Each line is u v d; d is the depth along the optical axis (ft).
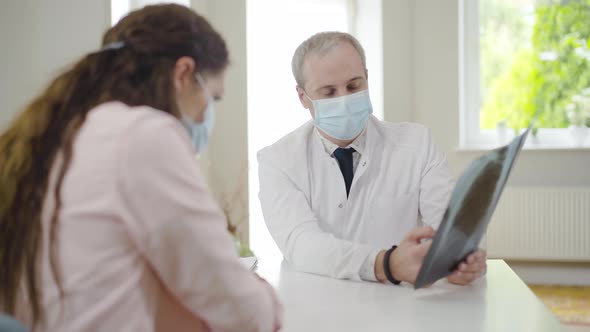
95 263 2.36
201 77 2.89
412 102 13.58
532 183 13.55
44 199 2.48
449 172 5.85
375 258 4.35
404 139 6.09
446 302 3.79
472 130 14.17
